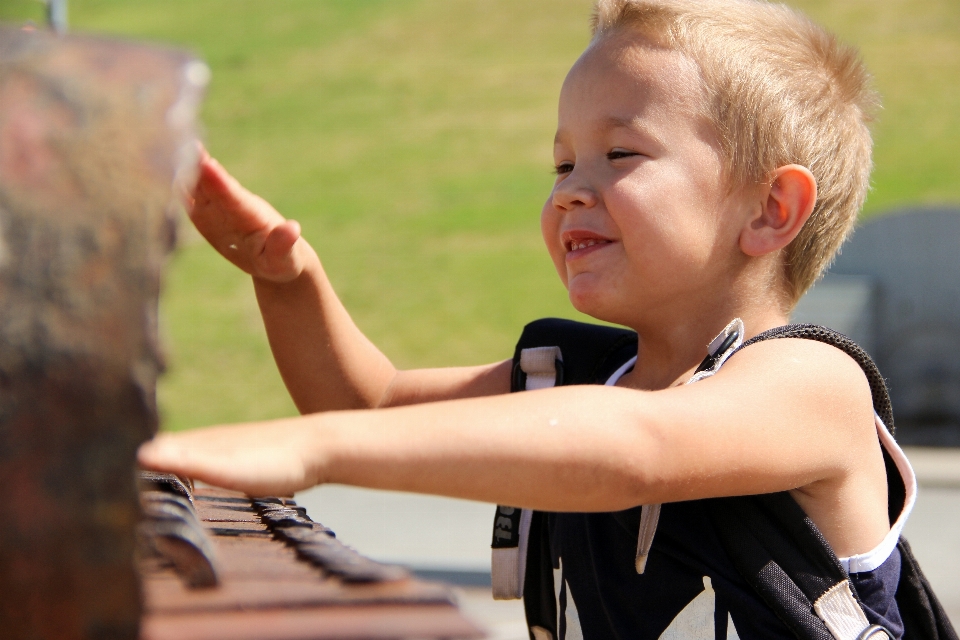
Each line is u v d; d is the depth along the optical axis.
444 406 0.96
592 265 1.48
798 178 1.50
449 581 4.51
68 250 0.54
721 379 1.24
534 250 13.53
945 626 1.47
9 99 0.57
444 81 20.91
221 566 0.73
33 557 0.53
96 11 26.91
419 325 11.52
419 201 15.47
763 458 1.18
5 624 0.53
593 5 1.70
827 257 1.63
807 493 1.36
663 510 1.37
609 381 1.62
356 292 12.45
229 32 24.77
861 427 1.35
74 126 0.56
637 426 1.06
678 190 1.46
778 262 1.55
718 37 1.53
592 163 1.51
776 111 1.51
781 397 1.24
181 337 11.23
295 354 1.83
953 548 5.32
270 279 1.76
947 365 11.02
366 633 0.56
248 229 1.71
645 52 1.51
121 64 0.59
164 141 0.57
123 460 0.54
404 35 23.75
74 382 0.53
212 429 0.83
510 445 0.95
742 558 1.31
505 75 20.97
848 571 1.35
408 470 0.89
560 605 1.51
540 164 16.64
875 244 11.31
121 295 0.54
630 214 1.45
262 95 20.86
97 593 0.54
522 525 1.59
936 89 17.73
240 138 18.72
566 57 21.70
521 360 1.74
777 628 1.30
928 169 14.94
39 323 0.53
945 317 11.02
